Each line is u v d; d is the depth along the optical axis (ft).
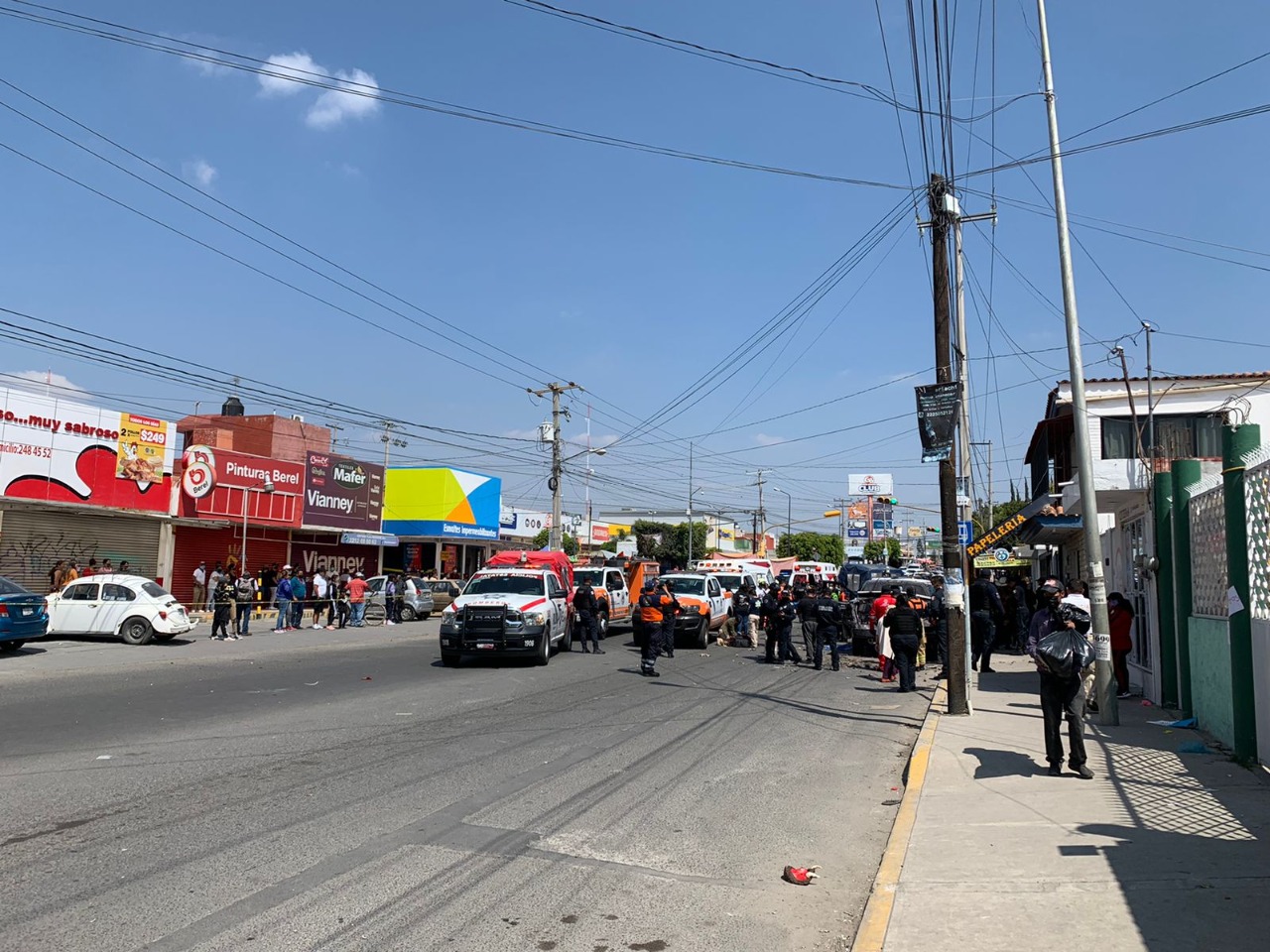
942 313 43.60
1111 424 79.87
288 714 40.16
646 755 32.78
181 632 72.69
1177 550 38.91
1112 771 28.91
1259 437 29.66
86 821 22.68
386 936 16.15
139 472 92.22
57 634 72.69
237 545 107.14
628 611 95.20
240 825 22.57
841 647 87.56
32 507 81.41
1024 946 15.58
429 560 148.97
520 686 51.24
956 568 42.39
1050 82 41.52
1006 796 26.14
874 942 15.97
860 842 23.56
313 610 105.40
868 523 268.82
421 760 30.78
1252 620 29.12
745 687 53.67
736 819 24.97
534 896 18.44
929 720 40.57
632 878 19.86
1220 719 33.17
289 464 113.50
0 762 29.35
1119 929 16.12
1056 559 119.03
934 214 43.78
